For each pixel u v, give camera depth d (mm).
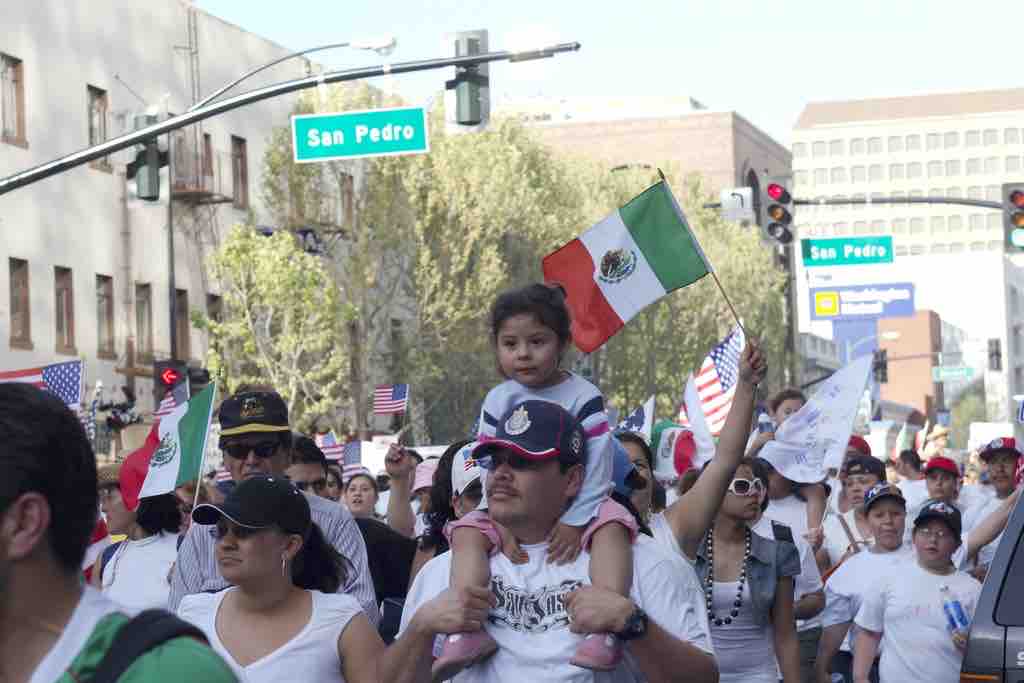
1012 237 29734
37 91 42812
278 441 8125
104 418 36719
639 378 69750
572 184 67875
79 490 2945
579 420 5879
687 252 8445
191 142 48969
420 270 53219
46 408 2926
